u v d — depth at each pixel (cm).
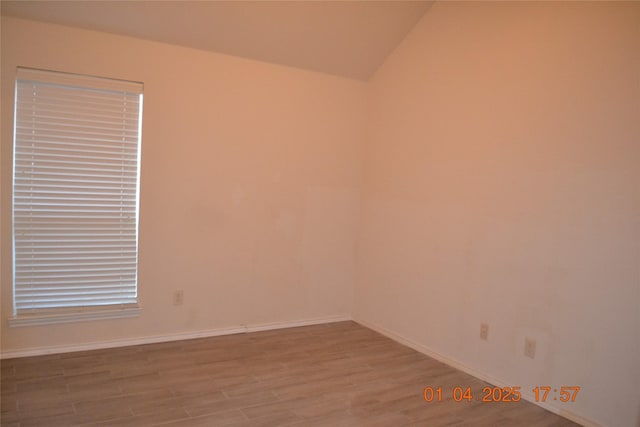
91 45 304
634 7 227
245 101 358
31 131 294
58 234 305
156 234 332
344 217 412
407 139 366
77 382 265
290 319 393
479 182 304
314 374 295
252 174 365
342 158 407
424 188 348
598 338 238
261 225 372
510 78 286
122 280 326
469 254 310
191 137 339
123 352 315
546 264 263
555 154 260
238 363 307
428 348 341
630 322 225
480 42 306
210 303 356
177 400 249
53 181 302
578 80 250
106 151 315
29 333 300
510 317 282
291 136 380
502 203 289
